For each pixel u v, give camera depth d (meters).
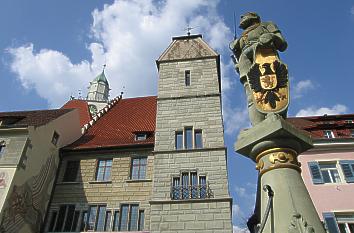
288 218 4.99
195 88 27.00
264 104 6.43
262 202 5.66
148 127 29.91
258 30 7.20
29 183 23.44
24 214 22.36
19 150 23.45
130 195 24.31
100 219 23.81
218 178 22.05
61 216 24.59
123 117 33.31
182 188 21.97
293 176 5.56
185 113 25.75
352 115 29.86
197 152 23.48
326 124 27.73
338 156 25.45
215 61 28.41
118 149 26.94
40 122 26.70
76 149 27.59
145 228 22.55
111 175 25.70
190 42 30.28
